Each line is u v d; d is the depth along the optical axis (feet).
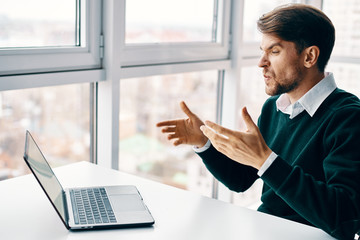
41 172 3.64
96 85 5.77
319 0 9.21
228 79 7.78
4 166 5.23
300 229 3.82
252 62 8.07
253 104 8.62
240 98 8.05
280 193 3.84
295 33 4.35
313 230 3.82
